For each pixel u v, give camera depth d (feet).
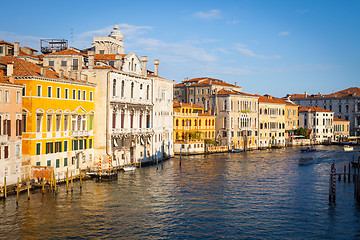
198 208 138.51
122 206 138.72
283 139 418.92
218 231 116.06
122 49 288.10
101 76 203.31
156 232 114.62
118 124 213.25
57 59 206.28
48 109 167.22
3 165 141.59
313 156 304.30
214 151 324.39
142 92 239.50
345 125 485.56
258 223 123.03
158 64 264.31
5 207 130.41
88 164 197.88
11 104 146.51
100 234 112.16
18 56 209.97
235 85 417.90
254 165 245.24
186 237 111.34
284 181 188.24
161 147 265.95
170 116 280.31
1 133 141.18
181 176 198.39
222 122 351.46
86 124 196.44
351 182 185.47
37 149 161.38
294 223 123.03
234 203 145.38
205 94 376.07
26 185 150.20
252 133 376.68
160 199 149.59
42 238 107.86
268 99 407.85
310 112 463.42
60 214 127.13
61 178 168.66
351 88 515.91
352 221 124.57
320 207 140.15
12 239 106.42
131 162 229.86
